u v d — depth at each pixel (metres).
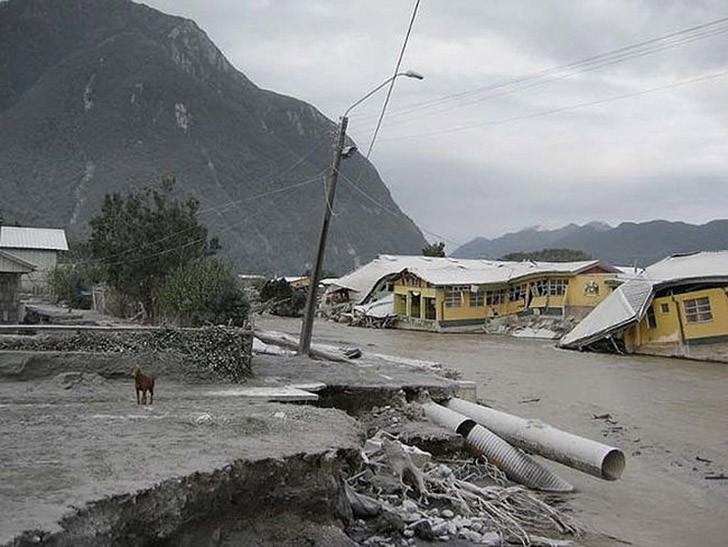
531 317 50.91
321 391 15.76
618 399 23.42
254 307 49.59
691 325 36.16
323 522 8.84
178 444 8.67
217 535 7.63
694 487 13.91
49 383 13.73
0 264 27.20
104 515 6.21
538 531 10.79
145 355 14.88
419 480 11.28
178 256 33.84
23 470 7.13
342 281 68.88
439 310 51.94
